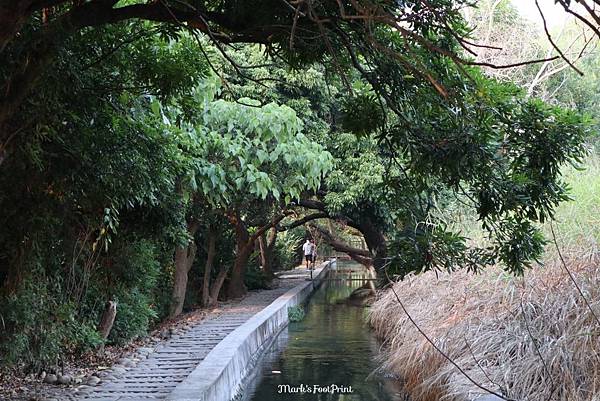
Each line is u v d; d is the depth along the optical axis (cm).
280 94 1301
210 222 1501
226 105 880
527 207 443
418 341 862
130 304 990
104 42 509
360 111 421
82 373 788
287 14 372
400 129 403
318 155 956
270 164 982
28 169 516
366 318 1478
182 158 710
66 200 592
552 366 594
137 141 583
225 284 1856
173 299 1350
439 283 1025
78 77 466
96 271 855
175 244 919
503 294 776
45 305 694
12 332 636
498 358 671
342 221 1559
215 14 387
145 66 525
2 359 639
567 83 1816
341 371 971
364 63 443
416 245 403
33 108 439
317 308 1827
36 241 599
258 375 955
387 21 252
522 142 400
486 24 1759
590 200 822
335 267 3697
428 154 395
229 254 1742
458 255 422
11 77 384
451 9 351
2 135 406
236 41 397
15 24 314
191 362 866
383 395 833
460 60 250
